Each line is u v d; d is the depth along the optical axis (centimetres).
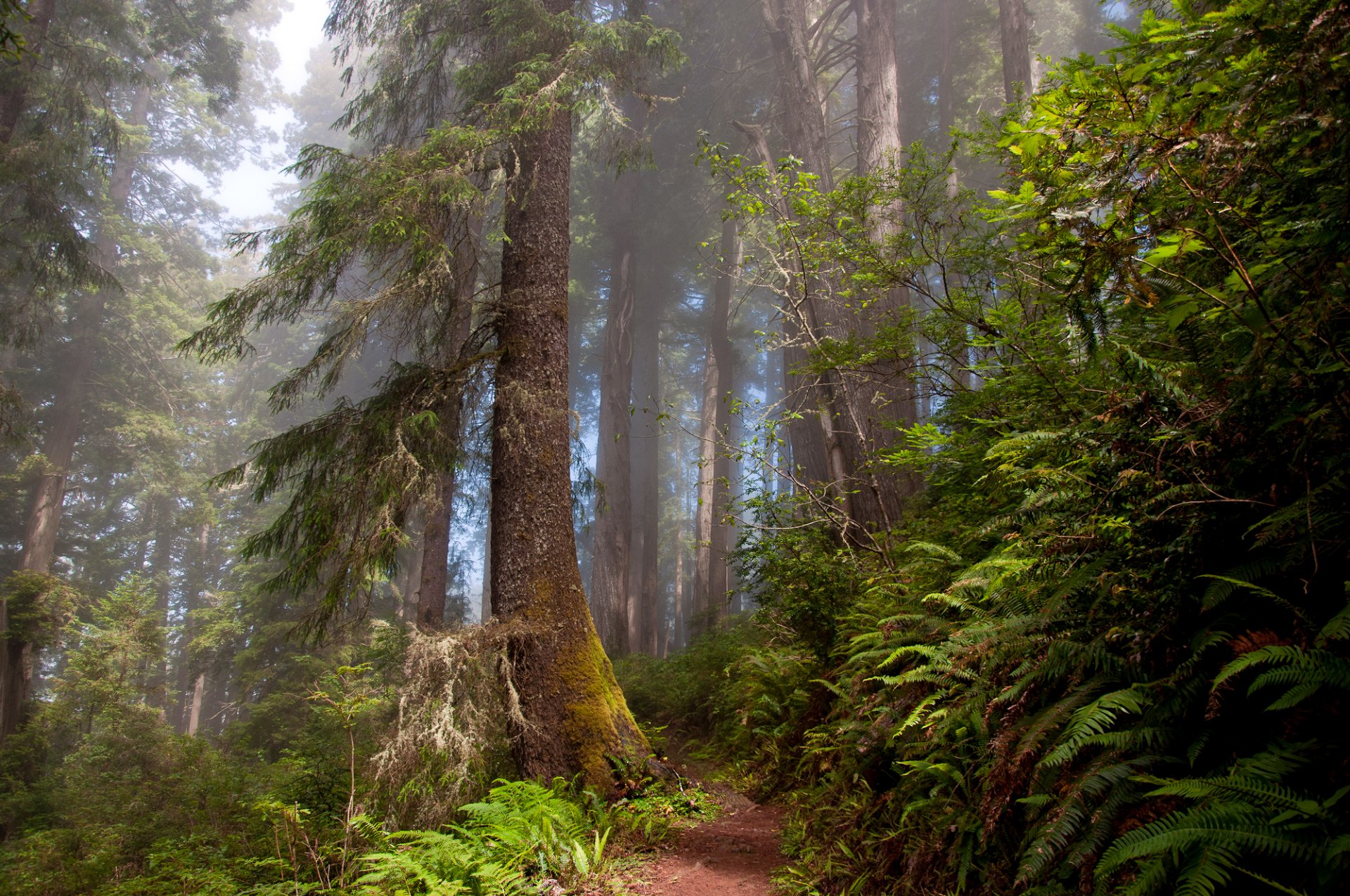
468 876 387
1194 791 188
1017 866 260
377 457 674
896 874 330
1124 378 277
